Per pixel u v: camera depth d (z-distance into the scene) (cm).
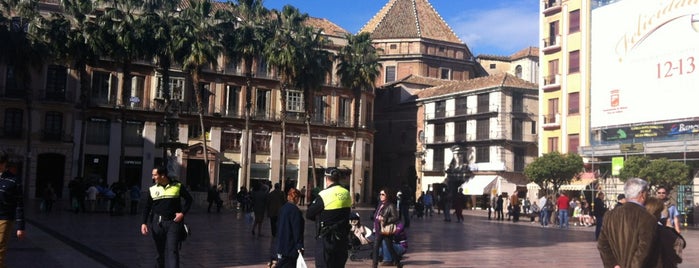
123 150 4341
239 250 1555
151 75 5534
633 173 3903
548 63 5416
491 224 3225
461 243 1906
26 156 4559
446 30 7669
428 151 6831
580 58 5069
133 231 2019
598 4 4934
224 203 4409
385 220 1212
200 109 4641
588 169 4891
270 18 4947
